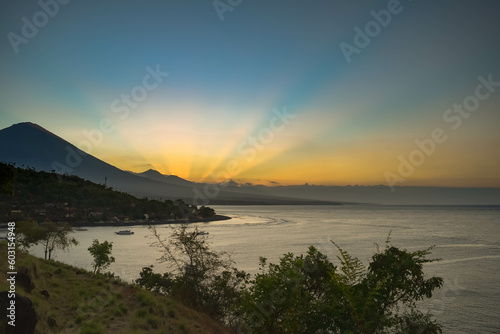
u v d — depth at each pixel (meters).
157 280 26.39
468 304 82.00
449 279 108.38
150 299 21.08
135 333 15.38
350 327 13.78
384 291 14.72
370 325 14.00
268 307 14.06
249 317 14.42
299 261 15.03
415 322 14.82
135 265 113.56
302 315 14.17
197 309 22.78
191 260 24.84
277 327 14.16
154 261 122.62
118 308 18.73
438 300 85.38
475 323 69.62
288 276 14.31
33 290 18.52
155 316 18.38
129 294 22.47
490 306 80.44
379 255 15.83
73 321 16.20
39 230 68.12
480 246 186.12
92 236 197.12
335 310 13.75
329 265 15.74
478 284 101.94
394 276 14.92
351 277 15.12
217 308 23.36
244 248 164.62
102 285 23.53
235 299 22.64
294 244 180.62
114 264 116.12
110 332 15.65
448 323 69.38
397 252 15.73
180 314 20.55
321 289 15.79
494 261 141.38
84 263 110.12
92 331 14.98
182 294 23.58
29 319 11.91
